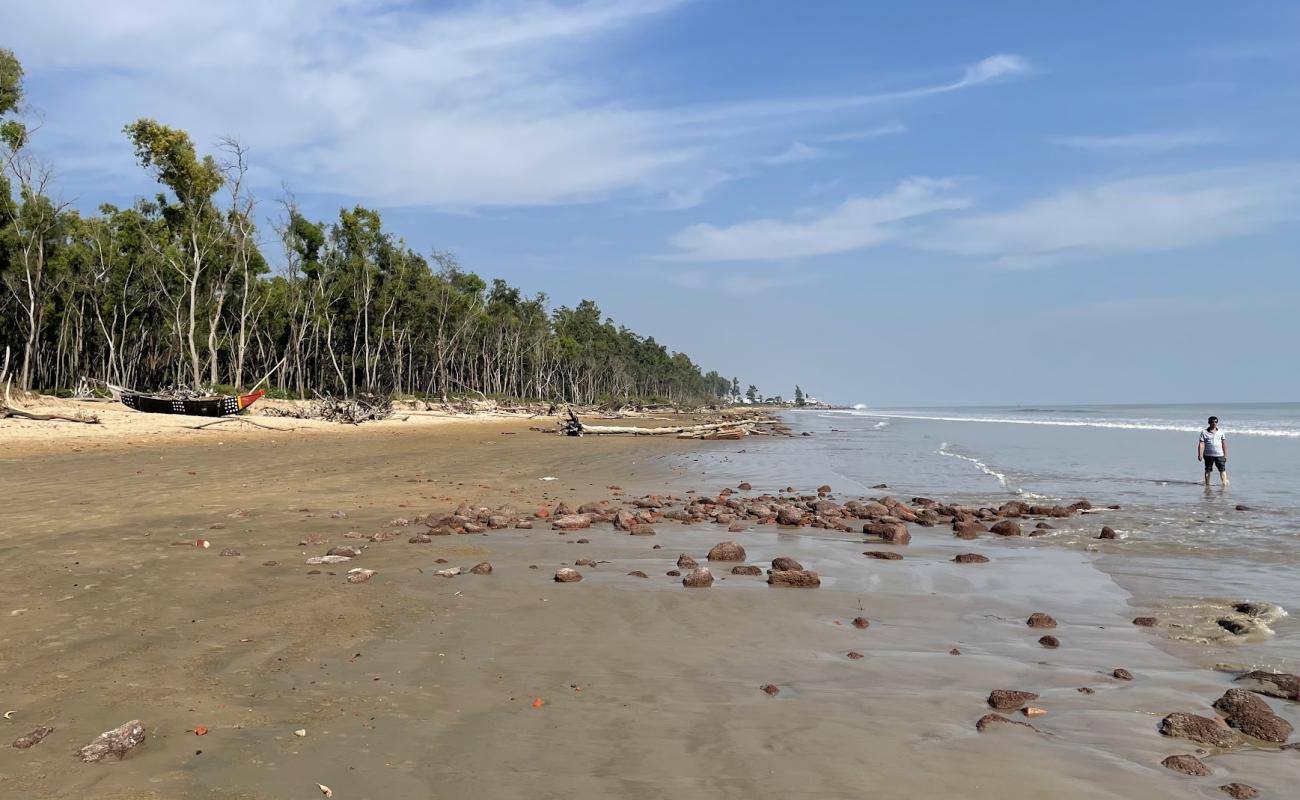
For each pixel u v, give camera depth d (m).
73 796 3.49
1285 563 9.17
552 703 4.73
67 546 9.36
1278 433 44.56
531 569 8.65
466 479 18.58
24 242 49.38
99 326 69.38
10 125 43.88
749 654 5.76
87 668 5.21
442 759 3.92
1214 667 5.52
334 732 4.24
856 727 4.39
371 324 81.75
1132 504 14.55
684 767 3.86
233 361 75.12
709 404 195.25
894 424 70.00
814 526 12.09
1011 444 35.34
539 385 125.31
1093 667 5.51
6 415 31.00
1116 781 3.76
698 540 10.80
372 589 7.55
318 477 18.05
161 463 20.48
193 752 3.96
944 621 6.73
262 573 8.10
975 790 3.65
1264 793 3.66
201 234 52.31
